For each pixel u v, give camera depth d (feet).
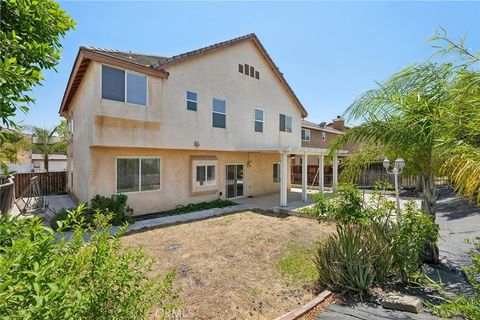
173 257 22.62
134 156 38.22
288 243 26.37
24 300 4.49
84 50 30.58
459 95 9.00
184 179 44.57
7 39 7.54
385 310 13.99
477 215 34.47
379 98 18.72
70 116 55.57
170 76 39.47
